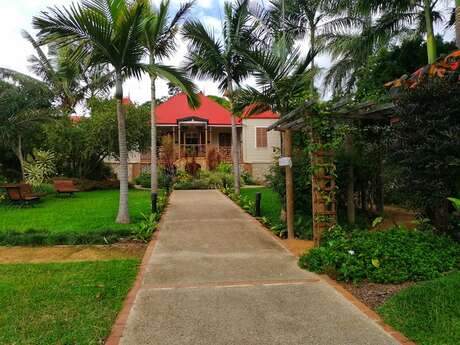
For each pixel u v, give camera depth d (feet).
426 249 17.80
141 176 76.74
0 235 24.39
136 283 16.24
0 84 57.98
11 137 54.08
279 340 10.93
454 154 17.76
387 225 27.20
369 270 16.25
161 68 30.83
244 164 89.40
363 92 27.43
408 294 13.64
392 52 45.37
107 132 65.26
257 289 15.42
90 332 11.32
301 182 28.48
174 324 12.03
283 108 33.63
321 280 16.52
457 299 12.83
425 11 39.01
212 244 24.11
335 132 22.98
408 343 10.67
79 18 26.37
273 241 25.00
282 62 33.27
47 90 60.59
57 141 64.18
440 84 17.92
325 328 11.69
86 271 17.89
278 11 53.62
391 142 21.74
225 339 11.01
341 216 28.86
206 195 54.70
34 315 12.59
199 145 87.86
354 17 55.47
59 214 36.68
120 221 31.14
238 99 35.58
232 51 48.29
